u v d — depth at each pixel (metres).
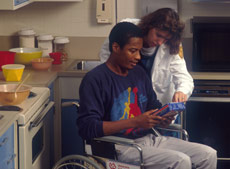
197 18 4.01
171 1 4.09
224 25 3.73
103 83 2.70
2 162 2.42
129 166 2.61
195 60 3.80
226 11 4.17
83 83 2.71
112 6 4.24
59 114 3.81
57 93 3.78
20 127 2.65
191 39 4.22
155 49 3.12
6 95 2.77
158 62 3.14
